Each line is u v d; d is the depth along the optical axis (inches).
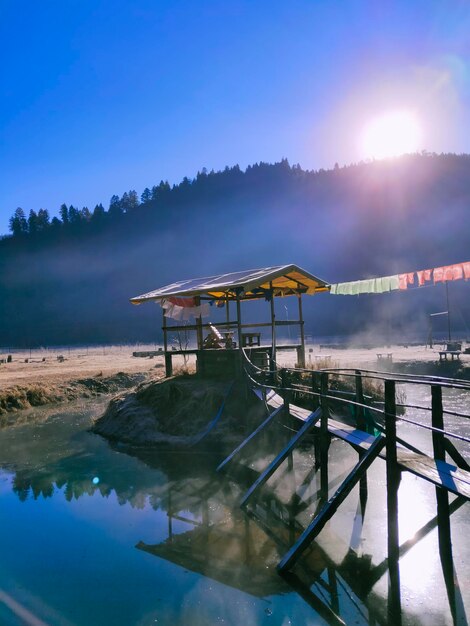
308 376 551.8
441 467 225.9
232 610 204.4
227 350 552.7
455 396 771.4
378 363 1085.8
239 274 584.4
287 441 389.4
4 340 6141.7
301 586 222.4
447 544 234.2
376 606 205.5
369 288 606.9
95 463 442.9
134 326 5954.7
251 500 325.4
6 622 195.8
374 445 246.4
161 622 194.5
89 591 221.9
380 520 288.5
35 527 300.8
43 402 822.5
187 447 464.8
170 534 285.1
